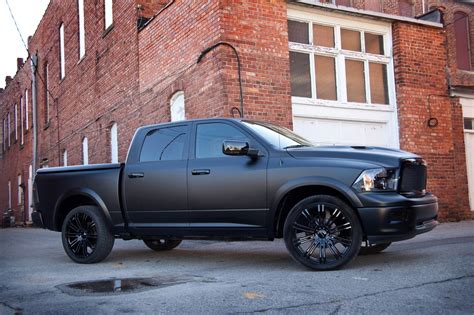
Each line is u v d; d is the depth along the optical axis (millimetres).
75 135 19609
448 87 13328
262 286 5191
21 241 12680
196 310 4371
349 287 4965
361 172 5707
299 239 5941
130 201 7062
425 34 12844
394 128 12422
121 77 14914
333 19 11812
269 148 6262
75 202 7848
